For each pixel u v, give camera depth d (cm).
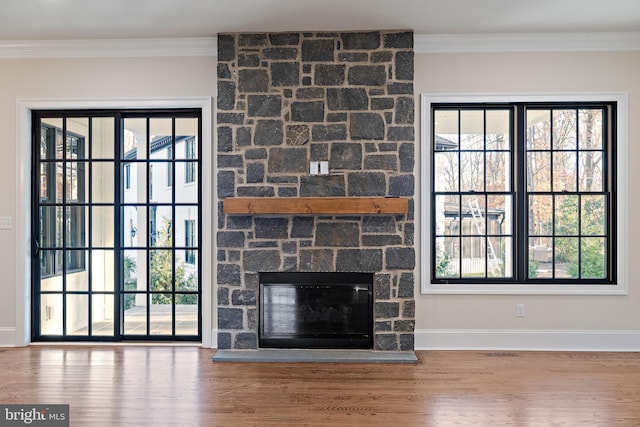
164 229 467
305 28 421
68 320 468
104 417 300
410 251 426
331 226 429
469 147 453
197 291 466
